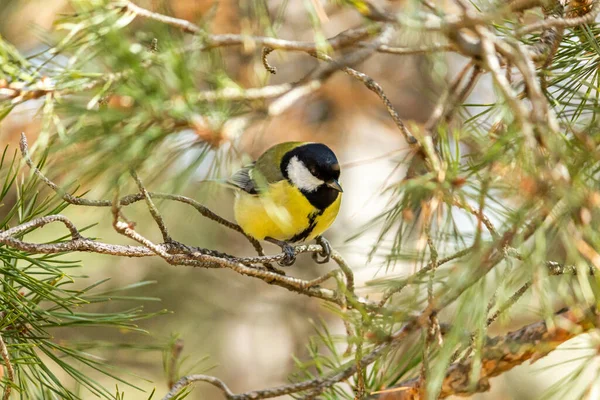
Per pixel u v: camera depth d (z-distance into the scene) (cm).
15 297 335
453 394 336
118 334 364
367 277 356
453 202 320
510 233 285
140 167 268
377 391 336
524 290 317
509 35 332
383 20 329
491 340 336
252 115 277
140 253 337
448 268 332
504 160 300
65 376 359
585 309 320
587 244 280
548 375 355
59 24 293
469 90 336
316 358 338
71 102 282
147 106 252
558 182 268
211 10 313
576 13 336
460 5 308
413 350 337
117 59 262
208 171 299
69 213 359
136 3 333
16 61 299
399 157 343
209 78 281
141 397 362
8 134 341
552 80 337
